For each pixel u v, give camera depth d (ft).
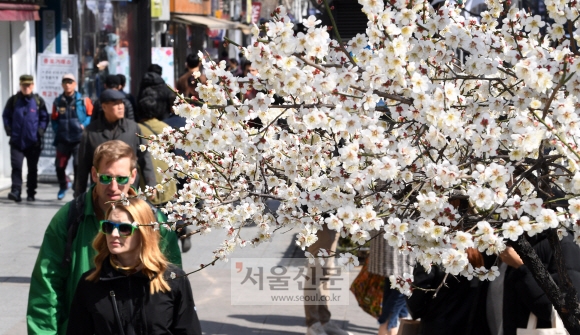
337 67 17.94
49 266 23.89
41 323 23.58
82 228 24.08
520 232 16.01
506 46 18.71
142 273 21.01
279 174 20.65
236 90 17.60
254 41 16.61
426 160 18.08
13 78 88.48
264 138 18.53
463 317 28.66
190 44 152.05
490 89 19.08
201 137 18.24
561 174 17.57
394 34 17.11
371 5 17.02
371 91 16.93
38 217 68.85
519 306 26.99
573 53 17.39
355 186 16.80
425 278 28.37
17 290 46.60
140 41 106.32
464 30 18.39
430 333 28.84
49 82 86.43
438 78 18.04
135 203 21.15
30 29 89.40
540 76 16.17
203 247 57.26
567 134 16.53
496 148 16.75
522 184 18.25
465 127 16.72
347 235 17.57
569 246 25.55
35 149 76.38
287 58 16.60
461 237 16.03
